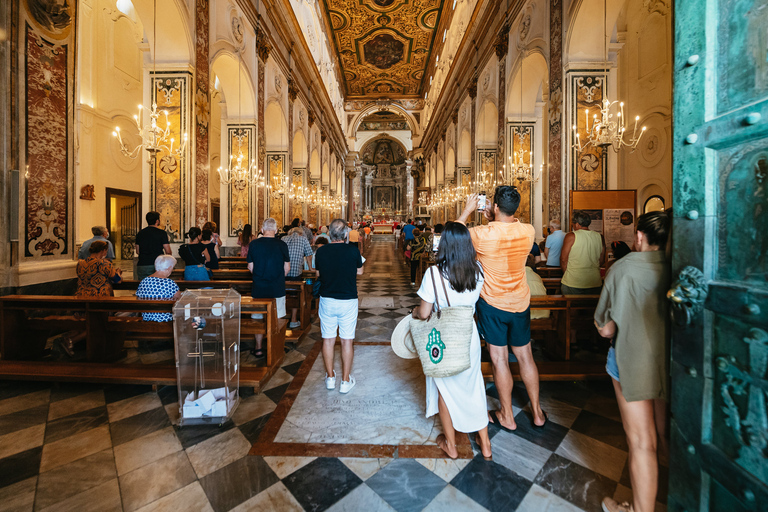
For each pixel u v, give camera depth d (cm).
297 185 1742
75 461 231
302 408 299
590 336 452
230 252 1063
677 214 131
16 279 389
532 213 1047
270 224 417
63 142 436
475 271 223
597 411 299
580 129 704
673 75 134
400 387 340
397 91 3084
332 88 2464
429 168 2855
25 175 396
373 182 4959
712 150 119
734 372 109
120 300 361
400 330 254
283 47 1337
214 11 823
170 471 222
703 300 120
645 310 167
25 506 192
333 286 322
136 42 1260
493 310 259
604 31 681
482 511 193
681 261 130
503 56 1060
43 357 407
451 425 234
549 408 303
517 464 232
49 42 416
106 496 201
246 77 989
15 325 380
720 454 115
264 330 378
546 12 789
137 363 393
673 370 135
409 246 996
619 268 173
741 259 108
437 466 229
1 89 377
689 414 127
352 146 3459
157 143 658
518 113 1038
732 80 111
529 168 962
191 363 287
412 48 2266
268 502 198
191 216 720
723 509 115
